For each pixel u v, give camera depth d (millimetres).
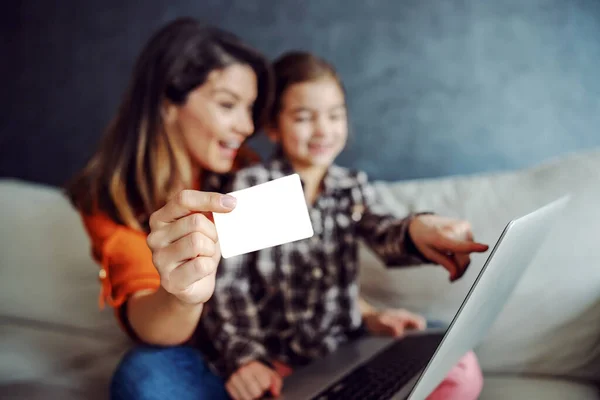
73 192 1422
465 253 1049
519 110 1541
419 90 1575
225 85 1305
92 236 1273
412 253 1154
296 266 1263
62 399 1123
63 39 1746
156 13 1692
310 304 1264
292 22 1633
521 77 1534
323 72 1315
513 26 1529
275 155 1360
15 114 1781
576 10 1507
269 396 988
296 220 666
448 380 931
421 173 1587
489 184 1348
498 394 1091
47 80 1757
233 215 677
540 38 1522
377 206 1347
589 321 1159
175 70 1311
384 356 1103
